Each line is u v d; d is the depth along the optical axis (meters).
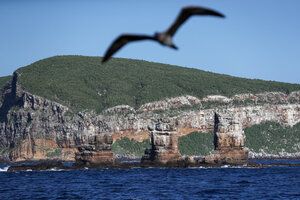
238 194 178.25
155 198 165.75
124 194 179.62
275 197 168.12
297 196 171.00
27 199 167.50
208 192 185.50
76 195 178.62
